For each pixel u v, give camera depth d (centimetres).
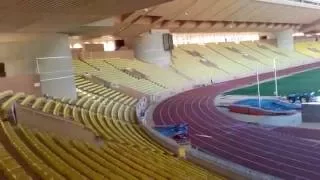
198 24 4762
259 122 2475
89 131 1420
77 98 2498
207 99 3591
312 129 2191
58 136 1295
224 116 2736
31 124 1324
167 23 4212
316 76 4953
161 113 2945
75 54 3725
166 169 1147
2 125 1155
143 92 3516
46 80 2236
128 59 4241
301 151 1769
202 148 1895
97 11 1588
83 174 856
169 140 1717
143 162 1193
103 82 3312
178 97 3797
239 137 2095
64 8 1449
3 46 2061
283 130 2211
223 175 1365
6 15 1420
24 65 2136
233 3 4297
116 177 886
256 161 1655
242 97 3591
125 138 1667
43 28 1961
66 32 2333
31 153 880
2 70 2067
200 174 1190
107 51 4044
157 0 1446
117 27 3516
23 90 2086
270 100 3155
